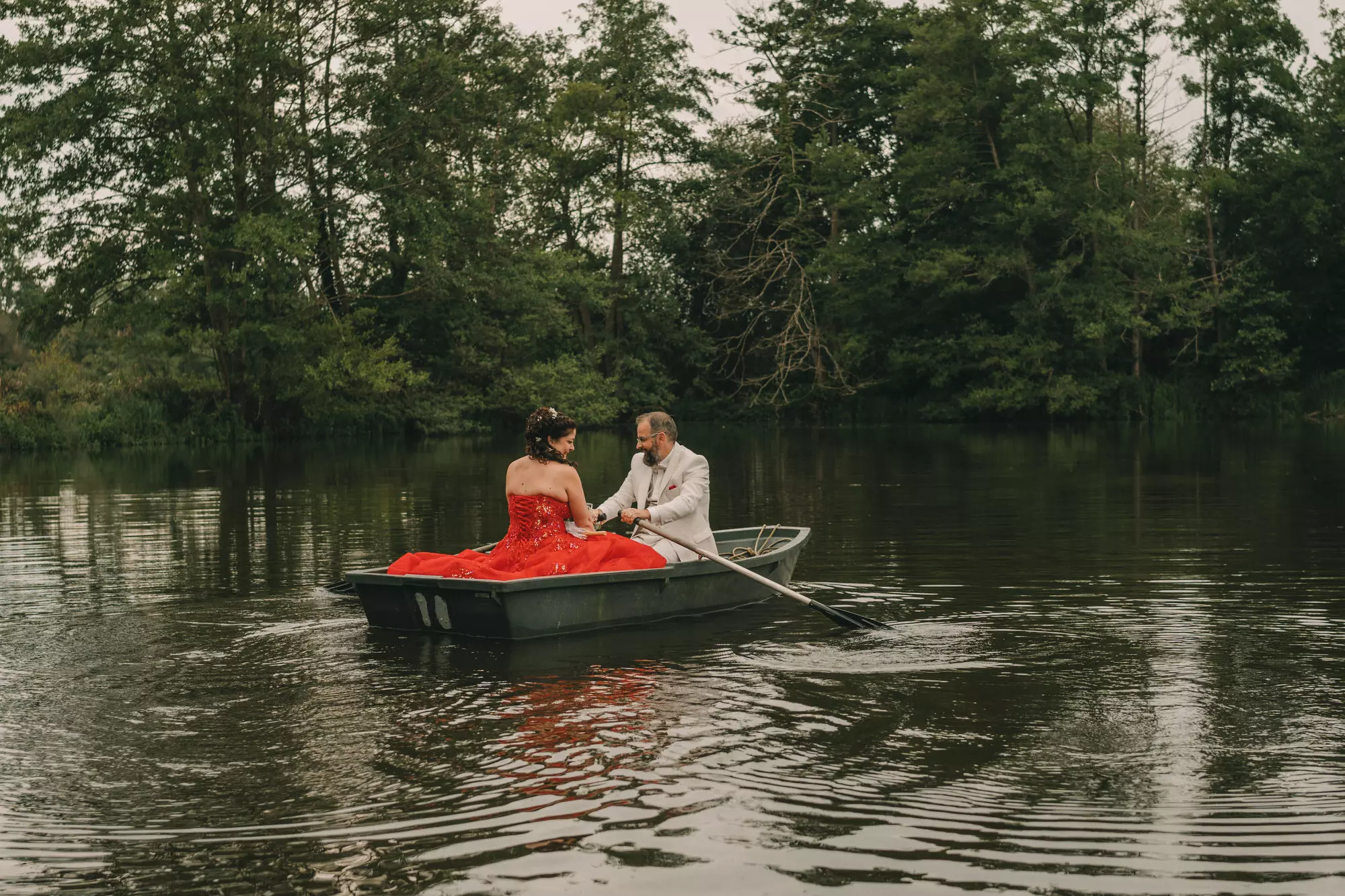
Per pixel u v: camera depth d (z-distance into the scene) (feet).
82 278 95.04
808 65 146.51
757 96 146.72
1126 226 127.44
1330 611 22.91
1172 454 73.00
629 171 153.99
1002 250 130.31
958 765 13.84
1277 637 20.68
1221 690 17.07
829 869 11.03
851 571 28.53
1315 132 133.28
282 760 14.32
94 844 11.80
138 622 22.91
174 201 93.56
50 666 19.25
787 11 145.69
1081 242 132.67
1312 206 130.52
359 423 116.98
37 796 13.15
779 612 23.71
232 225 94.79
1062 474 58.34
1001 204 133.39
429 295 111.14
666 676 18.30
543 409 23.20
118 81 91.66
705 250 151.94
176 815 12.56
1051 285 128.57
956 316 142.72
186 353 110.32
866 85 148.15
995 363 133.90
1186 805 12.51
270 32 91.61
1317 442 83.71
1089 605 23.82
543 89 115.65
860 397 146.51
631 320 151.43
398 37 104.37
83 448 93.61
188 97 90.48
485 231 114.11
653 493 25.55
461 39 108.68
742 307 143.95
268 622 22.97
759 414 147.33
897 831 11.87
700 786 13.21
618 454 83.30
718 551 29.19
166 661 19.61
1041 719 15.69
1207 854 11.28
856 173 139.54
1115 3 130.21
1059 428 117.29
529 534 22.94
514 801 12.85
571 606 21.62
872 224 143.84
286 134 94.94
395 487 55.62
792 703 16.60
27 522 41.29
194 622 22.97
